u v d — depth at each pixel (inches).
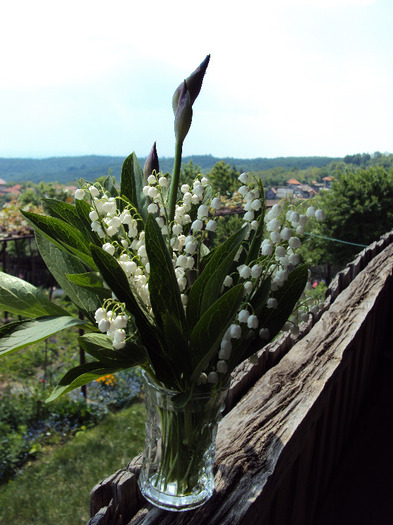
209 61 16.0
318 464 31.9
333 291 45.5
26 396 101.0
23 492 68.7
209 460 17.2
